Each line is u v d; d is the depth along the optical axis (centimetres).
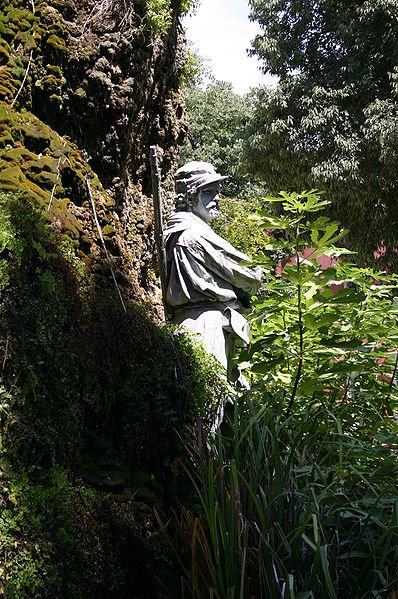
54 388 297
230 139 2244
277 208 1538
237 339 429
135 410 347
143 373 354
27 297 293
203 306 420
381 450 337
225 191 2167
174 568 334
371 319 467
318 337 432
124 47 476
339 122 1458
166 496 353
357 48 1477
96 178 434
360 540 291
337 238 400
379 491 328
